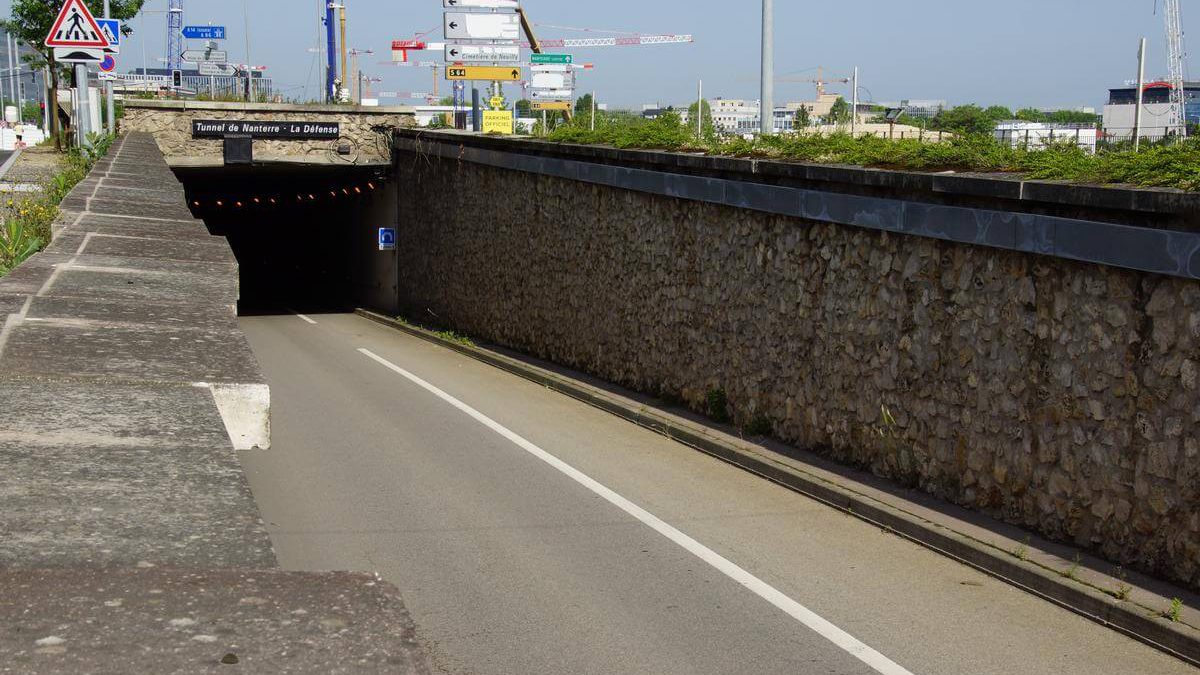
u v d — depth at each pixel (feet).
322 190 119.34
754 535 27.89
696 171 43.50
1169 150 23.85
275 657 4.73
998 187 26.78
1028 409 26.71
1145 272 23.08
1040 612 22.21
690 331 45.39
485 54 104.42
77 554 5.74
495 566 24.98
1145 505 23.18
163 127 94.53
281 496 31.73
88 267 19.54
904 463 31.58
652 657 19.49
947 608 22.38
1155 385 22.84
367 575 5.71
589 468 35.96
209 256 22.30
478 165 75.41
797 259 37.14
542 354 64.08
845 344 34.45
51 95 106.73
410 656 4.81
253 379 10.74
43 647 4.71
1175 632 19.85
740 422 41.24
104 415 8.81
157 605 5.17
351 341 79.77
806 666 19.17
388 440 40.65
